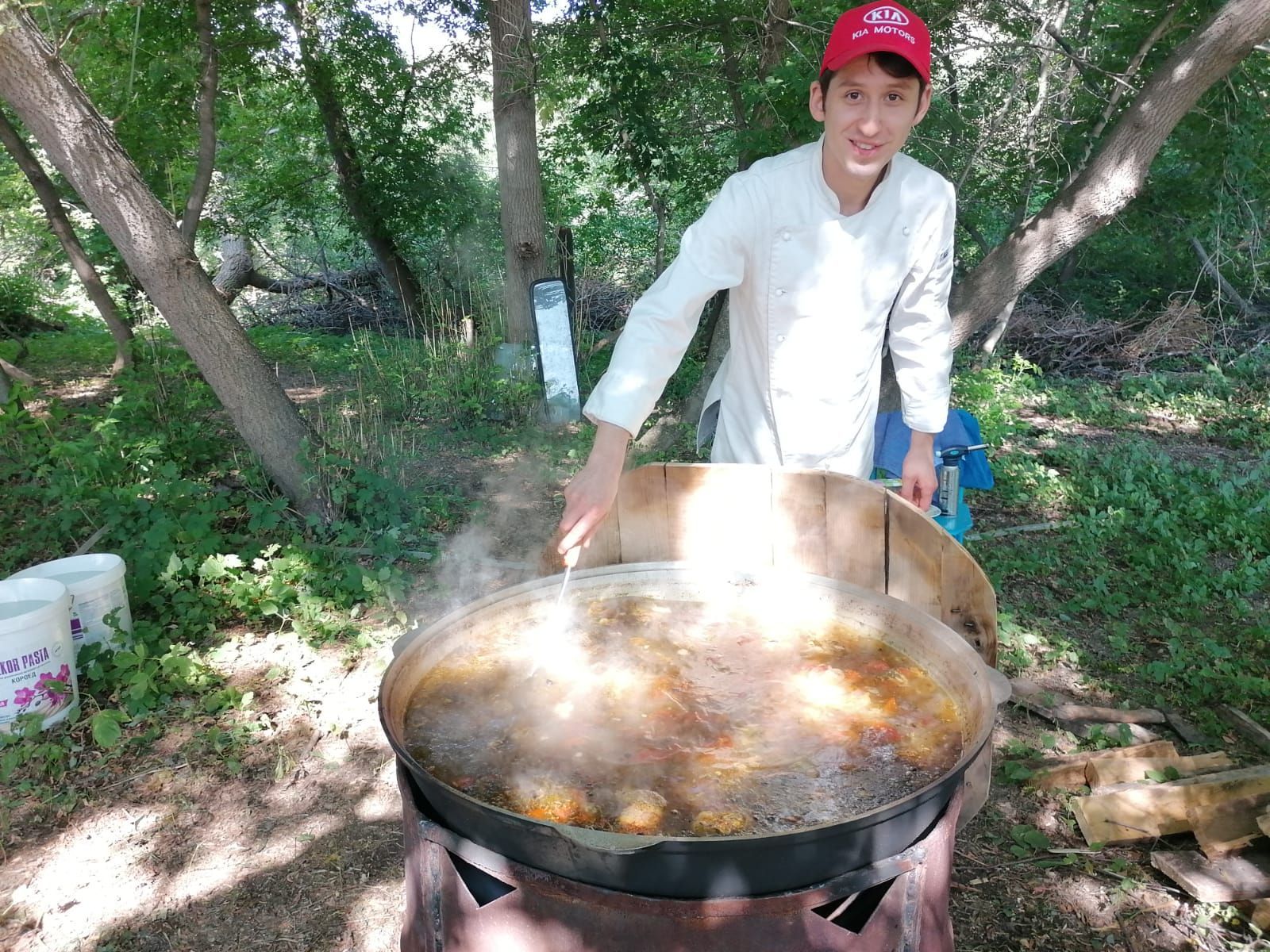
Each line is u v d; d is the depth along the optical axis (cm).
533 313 895
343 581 467
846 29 197
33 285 1478
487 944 154
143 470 595
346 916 273
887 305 239
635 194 1656
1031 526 587
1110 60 867
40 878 288
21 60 431
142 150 981
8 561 509
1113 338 1174
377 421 758
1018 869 289
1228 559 541
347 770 342
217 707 376
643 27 973
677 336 212
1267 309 1254
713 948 142
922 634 196
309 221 1500
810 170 221
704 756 164
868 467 265
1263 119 878
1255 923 259
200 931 268
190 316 520
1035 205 1276
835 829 137
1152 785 309
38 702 352
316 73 1152
